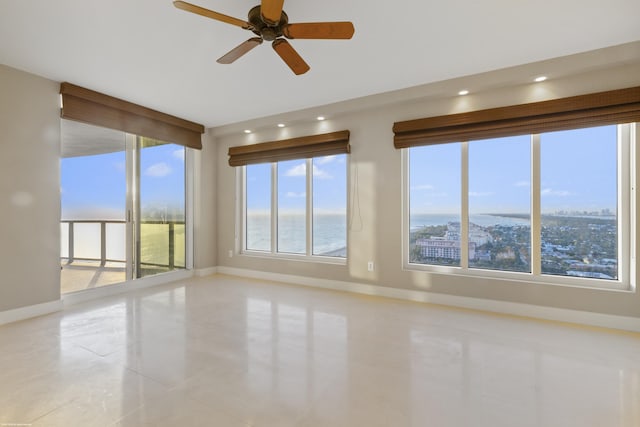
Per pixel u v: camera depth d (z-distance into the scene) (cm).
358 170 411
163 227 477
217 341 260
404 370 214
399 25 239
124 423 159
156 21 231
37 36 250
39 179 324
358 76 329
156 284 458
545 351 242
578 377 205
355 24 237
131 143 432
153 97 385
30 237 317
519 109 316
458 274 359
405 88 360
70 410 169
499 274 340
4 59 289
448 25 239
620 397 183
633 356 233
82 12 219
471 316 321
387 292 393
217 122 496
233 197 530
